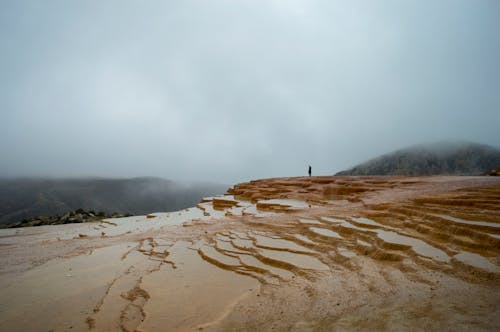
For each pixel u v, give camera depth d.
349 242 10.29
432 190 17.77
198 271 9.33
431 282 6.24
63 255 14.32
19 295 8.34
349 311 5.40
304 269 8.30
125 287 8.31
